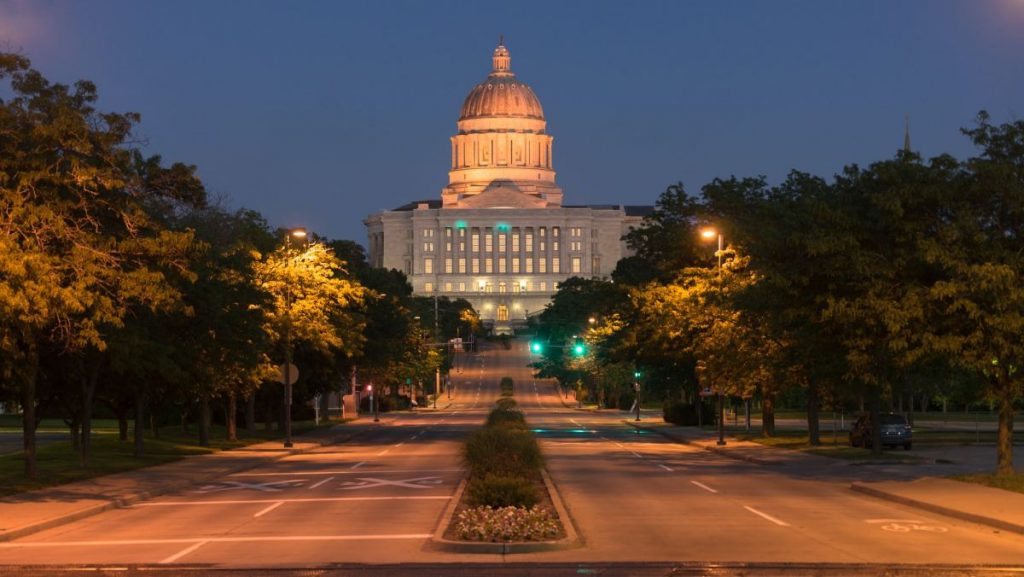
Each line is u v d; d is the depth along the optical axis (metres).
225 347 50.34
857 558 19.42
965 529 23.86
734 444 59.19
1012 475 33.84
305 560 19.50
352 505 28.89
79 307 29.33
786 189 61.62
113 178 31.95
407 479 37.19
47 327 34.84
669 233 72.38
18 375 36.66
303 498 31.12
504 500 24.53
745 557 19.53
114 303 35.34
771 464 44.97
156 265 34.66
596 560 19.23
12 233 30.44
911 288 33.38
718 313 58.00
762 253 36.81
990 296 31.84
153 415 64.06
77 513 27.08
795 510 27.38
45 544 22.23
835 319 35.69
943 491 30.59
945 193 33.38
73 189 31.95
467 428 85.56
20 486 33.50
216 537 22.84
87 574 18.16
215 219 65.94
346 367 84.50
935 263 33.19
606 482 35.72
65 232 31.25
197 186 36.75
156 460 47.28
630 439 69.19
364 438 71.31
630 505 28.50
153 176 36.12
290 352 63.38
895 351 34.22
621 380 131.88
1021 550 20.58
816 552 20.17
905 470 41.16
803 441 60.75
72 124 31.39
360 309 85.25
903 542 21.61
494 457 31.05
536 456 31.98
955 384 54.34
